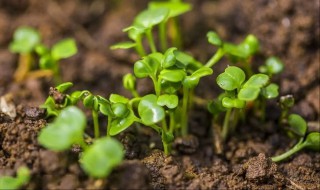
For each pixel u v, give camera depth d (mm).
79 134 240
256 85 257
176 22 333
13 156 252
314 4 320
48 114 271
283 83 316
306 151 285
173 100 256
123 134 275
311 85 315
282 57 327
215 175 272
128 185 241
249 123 301
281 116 291
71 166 246
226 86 258
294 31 325
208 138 296
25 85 332
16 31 363
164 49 319
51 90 265
